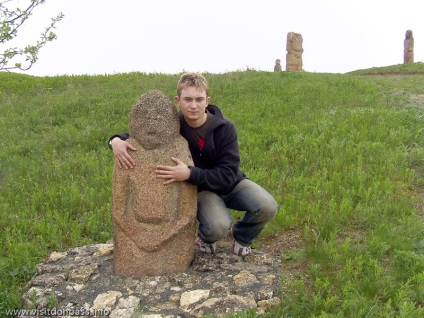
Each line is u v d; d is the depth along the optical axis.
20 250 4.89
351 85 13.69
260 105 11.22
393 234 4.61
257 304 3.68
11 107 12.52
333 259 4.27
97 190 6.59
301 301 3.68
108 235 5.29
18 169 7.64
